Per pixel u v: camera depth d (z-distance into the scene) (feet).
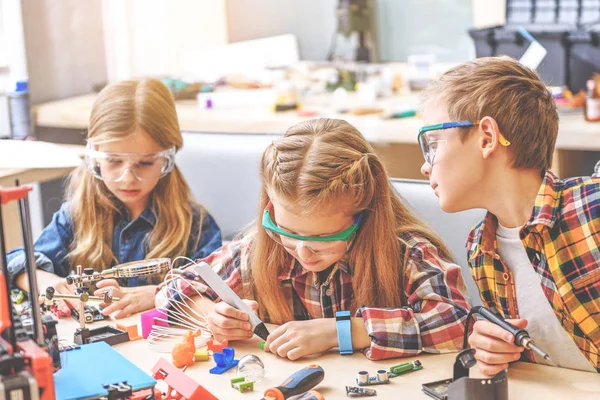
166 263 4.86
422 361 4.27
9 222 7.96
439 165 4.27
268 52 12.14
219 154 7.18
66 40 11.36
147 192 6.16
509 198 4.30
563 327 4.33
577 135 8.39
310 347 4.37
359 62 11.97
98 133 6.06
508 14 10.30
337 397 3.87
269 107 10.18
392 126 9.00
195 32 12.48
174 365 4.29
